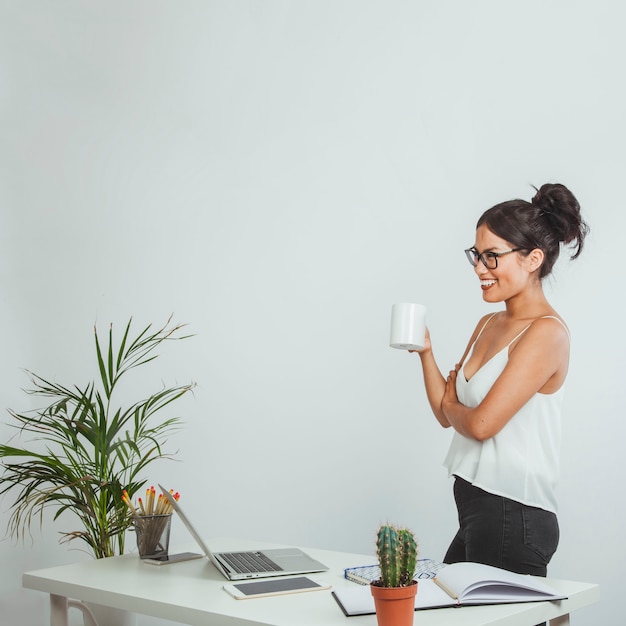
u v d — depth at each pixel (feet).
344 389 11.75
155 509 7.80
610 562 10.22
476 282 11.09
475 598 5.63
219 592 6.24
